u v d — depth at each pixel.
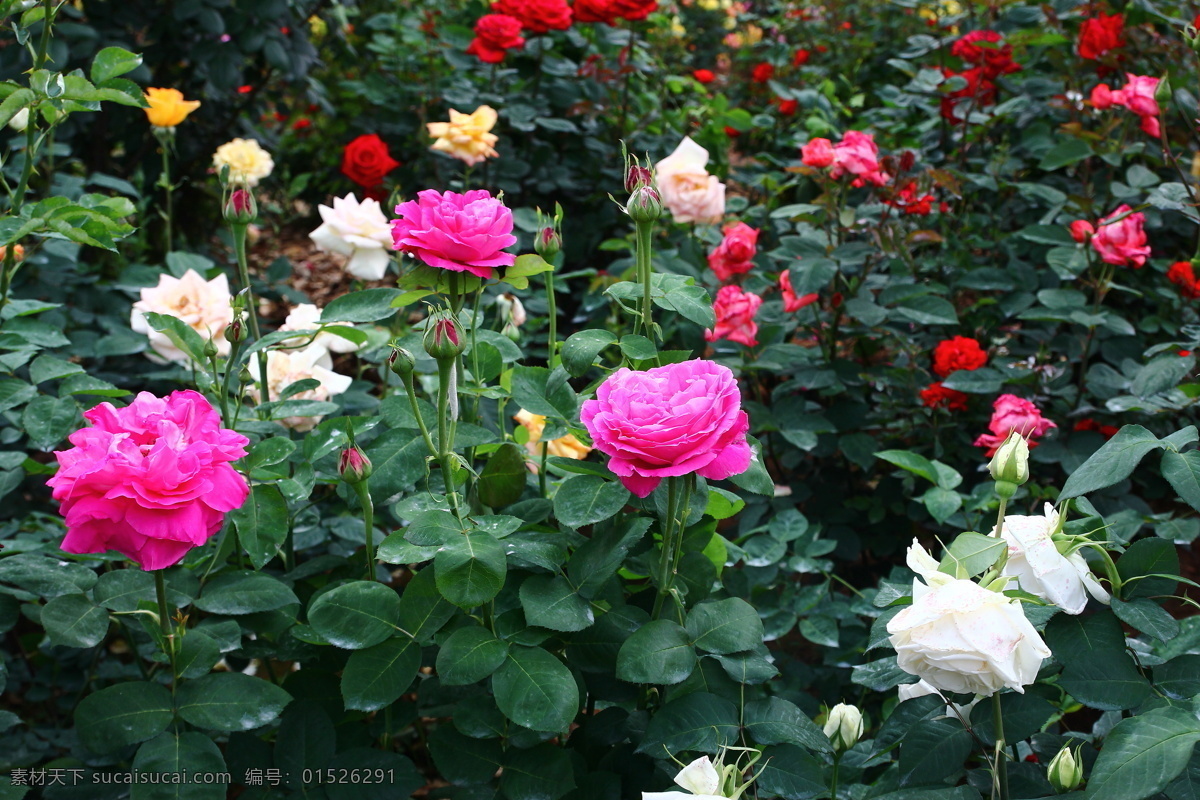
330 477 1.52
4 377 1.65
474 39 4.00
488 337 1.65
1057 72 3.44
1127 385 2.31
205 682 1.27
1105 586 1.27
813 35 5.78
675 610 1.42
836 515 2.54
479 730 1.30
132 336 2.54
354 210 2.00
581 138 4.08
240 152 3.21
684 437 1.08
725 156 4.12
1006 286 2.60
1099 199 2.99
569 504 1.30
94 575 1.40
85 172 3.94
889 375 2.56
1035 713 1.17
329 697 1.47
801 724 1.26
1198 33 2.12
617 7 3.74
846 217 2.53
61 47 3.11
